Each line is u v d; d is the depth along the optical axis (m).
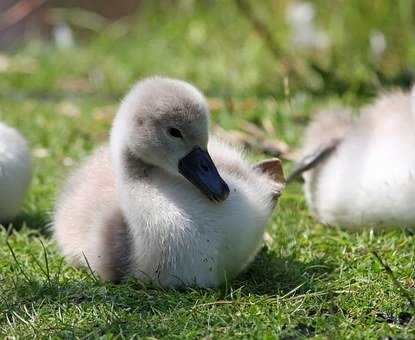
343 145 12.78
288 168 14.29
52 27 25.36
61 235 11.09
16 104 18.95
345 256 11.07
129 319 9.17
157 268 10.02
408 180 11.77
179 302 9.52
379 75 18.89
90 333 8.84
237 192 10.15
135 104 10.34
